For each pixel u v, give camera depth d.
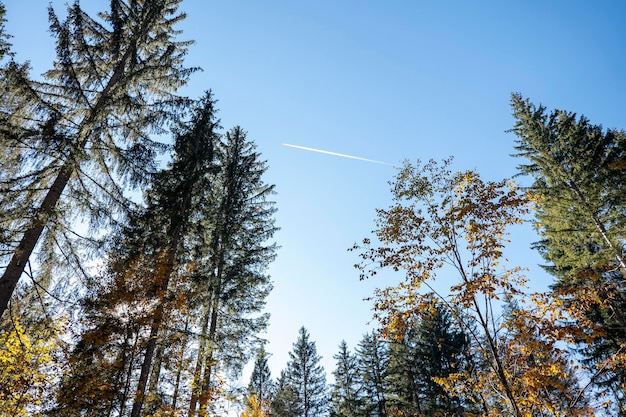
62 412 10.28
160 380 12.22
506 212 9.22
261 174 21.98
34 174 11.05
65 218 11.44
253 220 20.14
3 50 18.61
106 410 10.83
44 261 11.45
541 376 7.92
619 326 15.62
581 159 18.97
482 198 9.31
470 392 10.20
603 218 17.31
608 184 17.28
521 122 22.61
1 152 10.98
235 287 17.50
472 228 9.15
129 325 11.27
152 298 11.58
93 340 10.86
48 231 11.02
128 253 13.18
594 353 17.52
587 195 18.06
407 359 27.31
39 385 10.29
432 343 26.39
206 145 16.64
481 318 8.69
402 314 9.27
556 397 8.88
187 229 14.62
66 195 11.80
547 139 20.97
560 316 7.88
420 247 9.66
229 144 22.75
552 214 18.58
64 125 10.94
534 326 7.80
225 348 16.27
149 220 13.38
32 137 10.39
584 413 7.99
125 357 11.36
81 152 10.41
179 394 12.34
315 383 39.53
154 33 16.14
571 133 20.55
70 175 11.66
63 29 11.37
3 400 9.84
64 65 11.62
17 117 10.88
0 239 9.62
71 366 10.77
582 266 15.94
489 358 9.30
